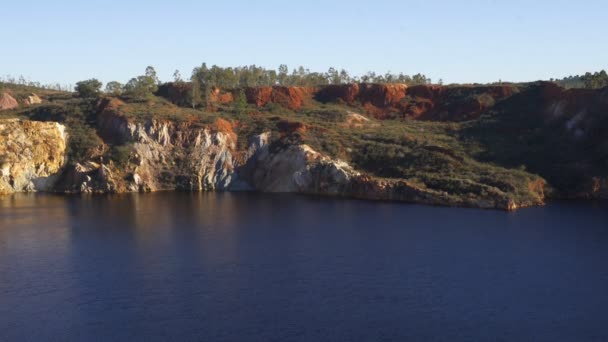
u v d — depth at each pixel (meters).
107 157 143.12
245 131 156.38
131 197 131.75
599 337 54.50
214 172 146.75
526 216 105.31
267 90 192.38
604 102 145.12
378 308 60.94
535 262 75.81
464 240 87.19
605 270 72.31
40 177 140.25
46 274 71.88
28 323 57.50
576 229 93.81
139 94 181.88
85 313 59.81
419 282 68.56
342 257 78.69
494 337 54.47
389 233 92.06
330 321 57.78
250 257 78.94
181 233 93.25
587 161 132.75
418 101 187.12
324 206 118.00
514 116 161.62
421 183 126.62
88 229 96.12
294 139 147.38
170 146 149.12
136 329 56.06
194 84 180.00
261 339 53.97
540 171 133.00
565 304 61.94
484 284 67.81
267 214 109.38
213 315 59.25
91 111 162.12
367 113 185.75
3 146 138.88
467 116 174.38
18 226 98.44
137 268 74.19
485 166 131.75
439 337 54.47
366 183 129.38
